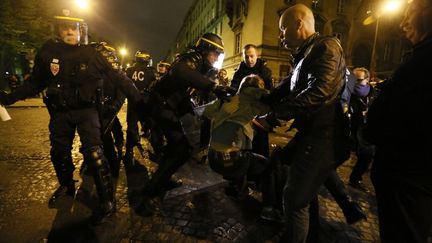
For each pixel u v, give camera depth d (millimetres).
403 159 1217
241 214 2719
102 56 2539
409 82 1143
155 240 2242
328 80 1562
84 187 3254
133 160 4328
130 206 2811
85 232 2320
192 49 2611
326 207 2979
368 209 2994
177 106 2594
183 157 2609
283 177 2516
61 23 2332
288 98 1724
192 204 2891
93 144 2480
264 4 21781
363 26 24406
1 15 15625
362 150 3408
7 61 21016
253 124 2152
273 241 2285
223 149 2291
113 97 3328
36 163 4082
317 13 23156
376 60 25094
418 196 1213
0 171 3697
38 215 2572
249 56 3701
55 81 2414
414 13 1216
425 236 1242
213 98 4004
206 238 2297
